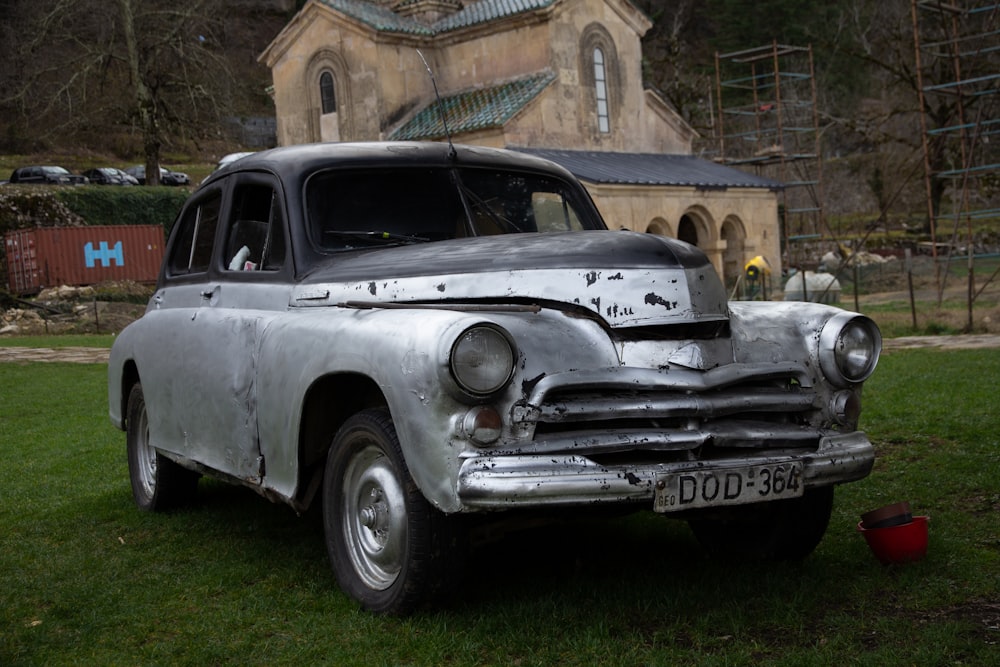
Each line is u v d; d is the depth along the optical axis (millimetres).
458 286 4164
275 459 4492
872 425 7602
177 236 6242
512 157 5586
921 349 13336
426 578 3811
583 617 3979
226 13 80312
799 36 72688
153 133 51812
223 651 3805
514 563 4793
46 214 45281
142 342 5973
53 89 56438
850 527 5164
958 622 3725
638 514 5742
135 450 6438
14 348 22078
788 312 4422
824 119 67312
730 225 37688
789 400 4133
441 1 37500
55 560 5219
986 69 42625
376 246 4914
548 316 3939
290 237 4883
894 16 59938
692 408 3842
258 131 81438
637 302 3938
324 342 4141
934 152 47562
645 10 82938
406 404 3646
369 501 4121
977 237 50594
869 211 67125
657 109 38594
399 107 35594
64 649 3932
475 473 3502
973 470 6086
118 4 51031
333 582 4590
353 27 35281
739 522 4797
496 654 3629
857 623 3787
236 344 4859
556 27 34344
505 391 3625
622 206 32281
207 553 5230
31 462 8250
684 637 3766
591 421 3818
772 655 3547
